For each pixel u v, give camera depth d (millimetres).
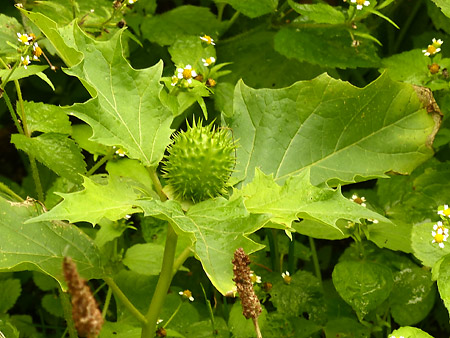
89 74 303
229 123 350
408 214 472
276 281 446
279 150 350
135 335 380
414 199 474
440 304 499
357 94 352
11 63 430
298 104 354
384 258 451
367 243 448
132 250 430
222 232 267
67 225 323
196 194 305
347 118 356
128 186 293
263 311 412
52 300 504
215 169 301
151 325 322
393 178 491
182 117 500
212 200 287
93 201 272
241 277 233
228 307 487
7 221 306
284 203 290
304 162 351
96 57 306
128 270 464
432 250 377
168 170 308
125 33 485
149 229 465
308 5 476
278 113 354
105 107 301
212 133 306
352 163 353
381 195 490
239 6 516
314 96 354
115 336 380
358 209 277
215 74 460
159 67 312
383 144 358
